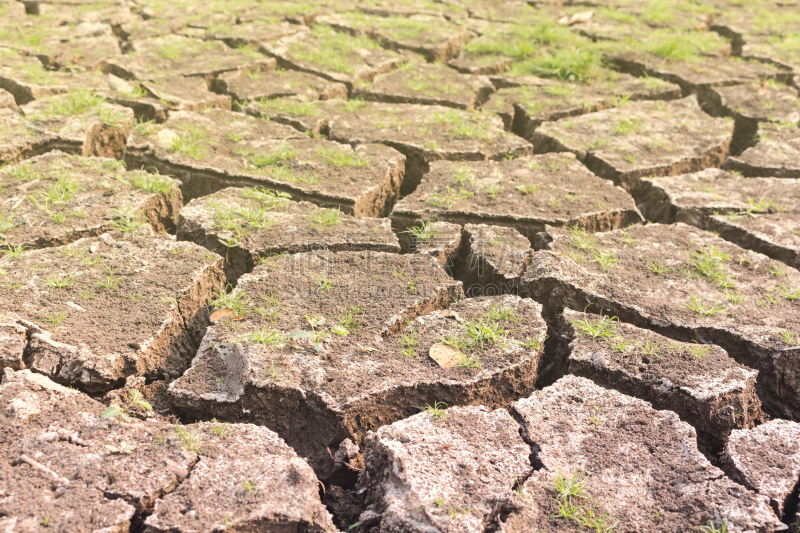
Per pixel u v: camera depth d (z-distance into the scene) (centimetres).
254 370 315
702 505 260
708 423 313
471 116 669
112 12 961
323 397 306
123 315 355
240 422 312
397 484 265
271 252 429
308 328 347
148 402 332
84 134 569
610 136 634
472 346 342
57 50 794
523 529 253
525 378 335
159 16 955
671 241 459
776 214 503
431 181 536
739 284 411
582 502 262
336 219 463
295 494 257
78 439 274
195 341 380
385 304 371
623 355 341
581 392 316
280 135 609
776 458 287
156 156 547
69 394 301
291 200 491
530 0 1179
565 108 703
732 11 1147
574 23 1029
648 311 378
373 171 547
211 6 1020
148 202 483
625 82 792
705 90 779
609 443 288
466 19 1034
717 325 366
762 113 709
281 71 783
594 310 390
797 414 350
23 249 412
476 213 488
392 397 316
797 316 379
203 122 617
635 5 1167
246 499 253
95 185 488
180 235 452
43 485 252
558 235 459
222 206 469
